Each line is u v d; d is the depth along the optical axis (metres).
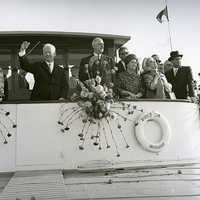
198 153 5.99
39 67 5.57
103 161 5.38
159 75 5.96
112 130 5.47
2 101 5.28
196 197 3.73
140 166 5.49
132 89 5.79
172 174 5.05
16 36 6.77
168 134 5.56
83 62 5.88
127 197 3.79
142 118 5.54
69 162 5.30
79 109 5.40
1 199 3.67
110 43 7.19
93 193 4.02
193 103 6.06
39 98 5.51
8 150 5.19
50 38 6.89
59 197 3.71
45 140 5.28
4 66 6.70
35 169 5.22
